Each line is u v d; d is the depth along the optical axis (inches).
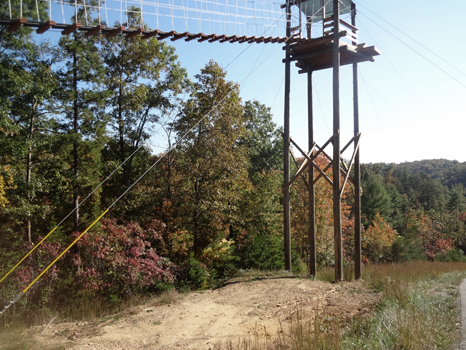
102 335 284.5
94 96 671.1
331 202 1086.4
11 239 625.9
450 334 216.1
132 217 770.8
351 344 217.5
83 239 491.2
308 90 590.6
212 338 270.1
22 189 622.8
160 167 864.9
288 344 240.2
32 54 619.2
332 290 418.9
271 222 1002.1
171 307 365.1
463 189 4207.7
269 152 1654.8
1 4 493.0
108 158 886.4
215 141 743.7
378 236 1482.5
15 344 267.4
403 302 296.5
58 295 459.2
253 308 349.7
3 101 546.6
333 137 511.8
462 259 1664.6
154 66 858.1
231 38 422.0
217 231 781.9
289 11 542.6
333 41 514.3
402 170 5002.5
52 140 645.3
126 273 476.7
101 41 806.5
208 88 792.3
